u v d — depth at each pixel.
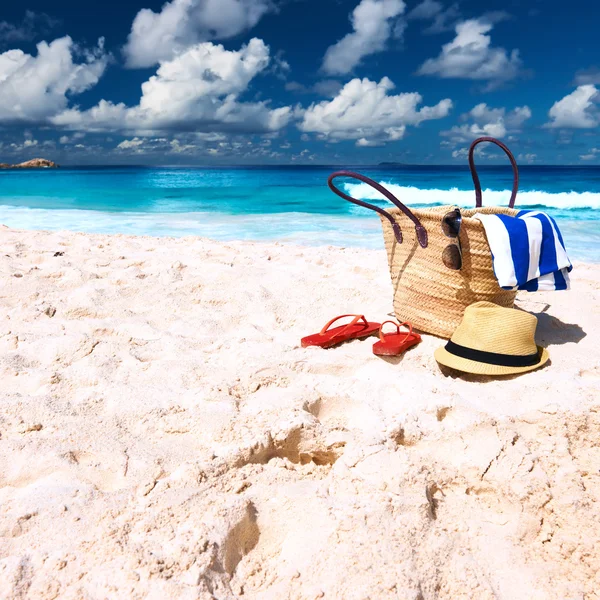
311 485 2.09
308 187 24.45
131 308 4.17
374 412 2.54
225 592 1.65
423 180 32.56
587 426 2.38
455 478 2.15
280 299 4.37
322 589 1.63
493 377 2.96
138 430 2.43
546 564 1.85
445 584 1.72
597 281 4.89
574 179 32.34
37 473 2.14
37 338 3.46
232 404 2.60
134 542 1.74
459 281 3.30
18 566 1.66
